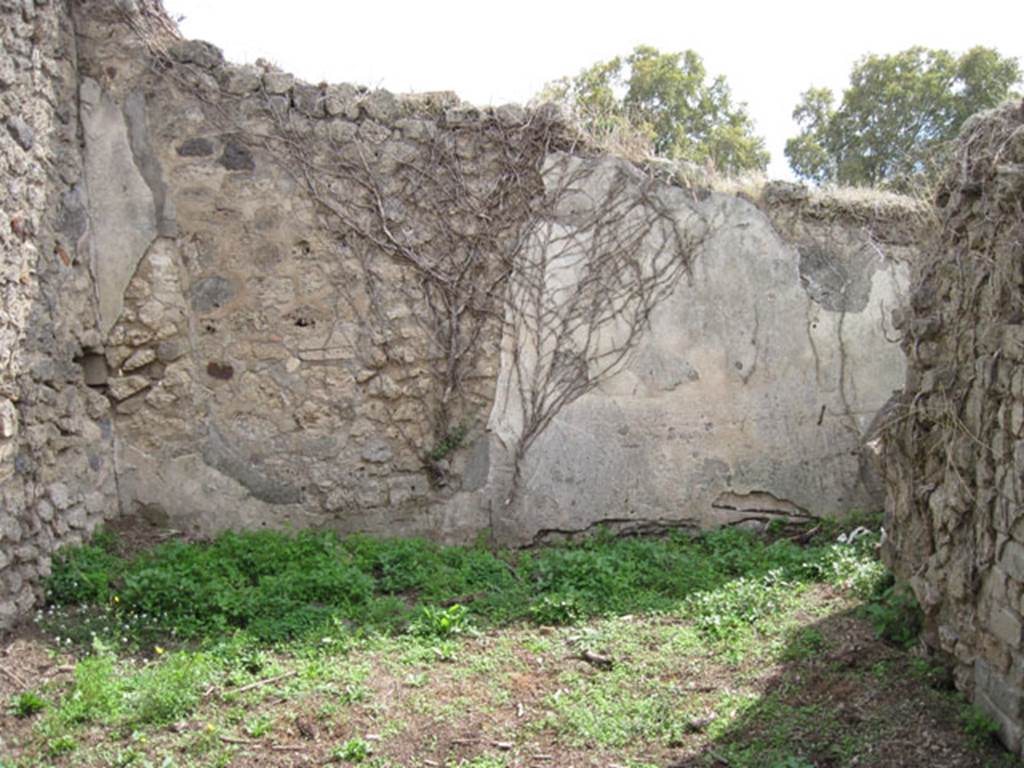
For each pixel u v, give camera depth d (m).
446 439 6.20
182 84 5.88
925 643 3.88
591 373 6.40
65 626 4.48
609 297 6.41
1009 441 3.15
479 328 6.26
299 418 6.05
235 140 5.96
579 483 6.38
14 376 4.63
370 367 6.13
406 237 6.14
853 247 6.80
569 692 3.91
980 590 3.38
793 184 6.73
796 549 5.92
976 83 15.86
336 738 3.49
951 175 3.88
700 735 3.51
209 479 5.96
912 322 4.07
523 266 6.29
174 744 3.41
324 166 6.05
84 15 5.72
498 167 6.29
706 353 6.57
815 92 17.14
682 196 6.53
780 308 6.68
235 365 6.00
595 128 6.59
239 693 3.80
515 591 5.10
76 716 3.57
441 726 3.59
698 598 4.95
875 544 5.67
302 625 4.53
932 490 3.86
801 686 3.82
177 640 4.44
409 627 4.55
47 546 4.93
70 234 5.47
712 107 17.66
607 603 4.96
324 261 6.07
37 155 5.02
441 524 6.22
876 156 16.28
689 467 6.55
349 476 6.11
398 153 6.14
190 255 5.93
